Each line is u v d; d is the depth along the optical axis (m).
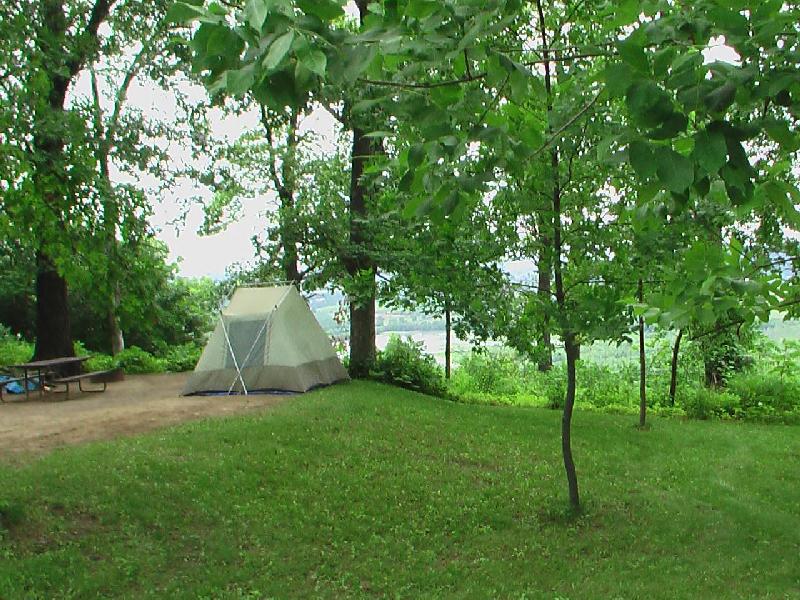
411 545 6.74
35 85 5.75
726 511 7.81
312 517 7.23
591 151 5.80
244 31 1.86
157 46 12.30
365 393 13.38
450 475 8.82
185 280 32.25
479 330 7.78
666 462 9.84
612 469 9.43
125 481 7.43
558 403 14.59
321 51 1.89
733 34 2.33
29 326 27.05
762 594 5.74
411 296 8.16
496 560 6.48
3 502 6.30
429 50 2.41
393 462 9.16
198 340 26.16
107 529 6.48
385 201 6.69
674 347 14.37
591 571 6.23
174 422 10.59
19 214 5.61
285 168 17.30
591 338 6.49
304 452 9.17
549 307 6.93
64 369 16.56
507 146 3.05
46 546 5.99
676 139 2.44
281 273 18.12
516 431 11.37
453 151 2.80
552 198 6.98
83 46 7.58
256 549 6.47
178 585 5.66
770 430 12.06
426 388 15.70
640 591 5.79
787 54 2.32
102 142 6.31
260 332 14.00
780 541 6.97
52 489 7.00
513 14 2.40
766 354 14.95
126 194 6.16
